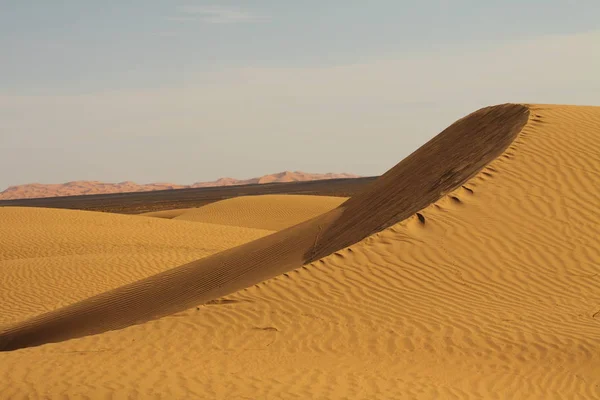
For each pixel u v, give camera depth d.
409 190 17.95
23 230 31.30
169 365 8.70
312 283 11.23
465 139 19.08
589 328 9.85
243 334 9.80
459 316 10.29
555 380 8.70
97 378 8.13
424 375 8.79
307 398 7.81
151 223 35.66
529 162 14.39
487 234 12.44
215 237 33.47
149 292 17.58
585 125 16.06
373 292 10.99
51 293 20.98
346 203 22.25
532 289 11.16
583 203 13.23
